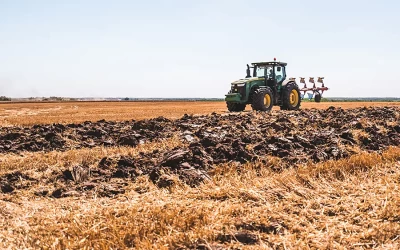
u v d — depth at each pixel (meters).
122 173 5.58
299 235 3.52
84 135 9.35
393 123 10.13
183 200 4.47
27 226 3.77
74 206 4.36
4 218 4.00
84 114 21.33
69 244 3.28
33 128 11.05
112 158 6.40
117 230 3.54
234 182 5.05
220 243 3.35
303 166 5.79
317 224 3.77
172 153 6.19
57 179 5.40
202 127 10.22
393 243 3.34
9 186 4.93
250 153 6.50
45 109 34.22
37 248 3.29
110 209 4.17
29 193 4.81
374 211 3.99
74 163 6.22
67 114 21.80
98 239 3.38
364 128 9.05
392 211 3.90
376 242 3.36
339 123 9.94
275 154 6.61
